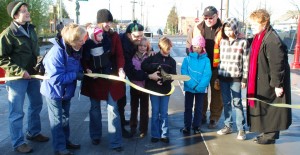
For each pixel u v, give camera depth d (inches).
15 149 185.3
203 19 228.8
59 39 171.3
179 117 258.5
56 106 174.9
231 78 206.4
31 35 184.9
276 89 185.3
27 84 185.9
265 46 185.3
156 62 198.2
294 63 606.9
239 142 203.0
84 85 191.6
